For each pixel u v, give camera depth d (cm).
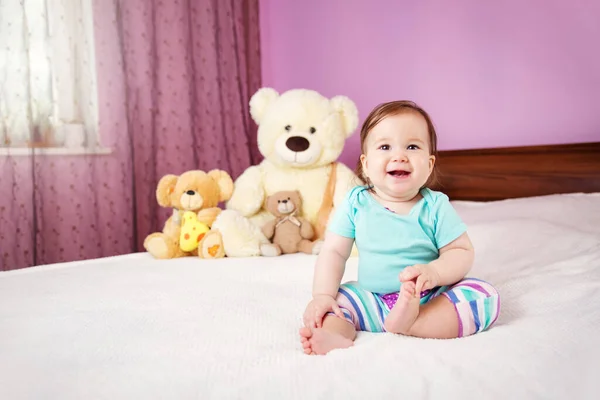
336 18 298
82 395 71
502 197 231
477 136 246
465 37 246
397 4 270
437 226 102
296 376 75
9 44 222
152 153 268
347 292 102
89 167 243
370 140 104
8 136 223
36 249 229
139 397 70
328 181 219
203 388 72
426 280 89
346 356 82
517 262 142
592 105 212
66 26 237
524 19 227
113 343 93
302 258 184
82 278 149
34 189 228
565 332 91
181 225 204
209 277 150
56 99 236
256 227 205
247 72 319
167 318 109
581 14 212
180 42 276
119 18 254
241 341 94
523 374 74
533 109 228
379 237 103
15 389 73
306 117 219
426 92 263
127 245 255
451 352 83
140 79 262
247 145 311
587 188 206
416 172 100
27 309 116
